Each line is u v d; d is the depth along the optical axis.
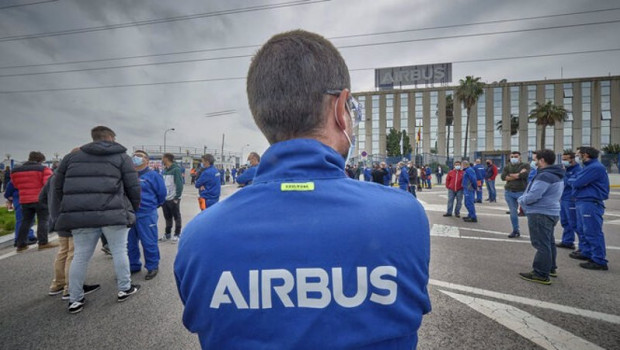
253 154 5.69
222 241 0.53
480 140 47.28
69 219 2.60
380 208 0.55
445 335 2.29
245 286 0.51
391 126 50.81
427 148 49.06
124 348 2.20
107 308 2.81
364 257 0.51
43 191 3.25
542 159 3.40
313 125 0.68
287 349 0.49
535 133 45.59
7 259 4.42
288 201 0.55
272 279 0.51
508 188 5.63
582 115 44.47
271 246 0.51
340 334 0.50
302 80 0.67
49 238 5.71
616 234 5.84
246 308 0.51
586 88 44.56
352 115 0.78
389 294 0.51
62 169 2.71
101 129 2.88
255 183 0.61
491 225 6.78
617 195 13.01
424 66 50.97
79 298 2.77
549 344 2.17
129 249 3.77
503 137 46.47
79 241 2.76
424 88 49.84
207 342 0.53
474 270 3.77
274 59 0.69
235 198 0.58
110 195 2.77
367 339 0.50
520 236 5.69
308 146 0.60
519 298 2.94
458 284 3.30
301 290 0.50
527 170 5.41
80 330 2.44
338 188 0.57
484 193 15.35
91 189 2.67
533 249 4.77
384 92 51.38
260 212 0.54
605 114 43.88
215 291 0.52
